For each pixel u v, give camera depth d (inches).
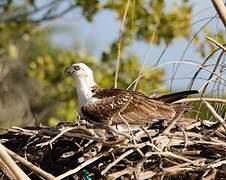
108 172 453.7
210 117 535.2
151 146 444.5
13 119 828.0
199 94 564.7
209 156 467.8
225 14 430.6
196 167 444.8
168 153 442.3
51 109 872.3
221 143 468.4
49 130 477.7
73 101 877.2
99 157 450.0
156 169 447.2
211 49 574.6
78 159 457.1
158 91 655.1
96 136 458.6
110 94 553.6
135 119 529.3
